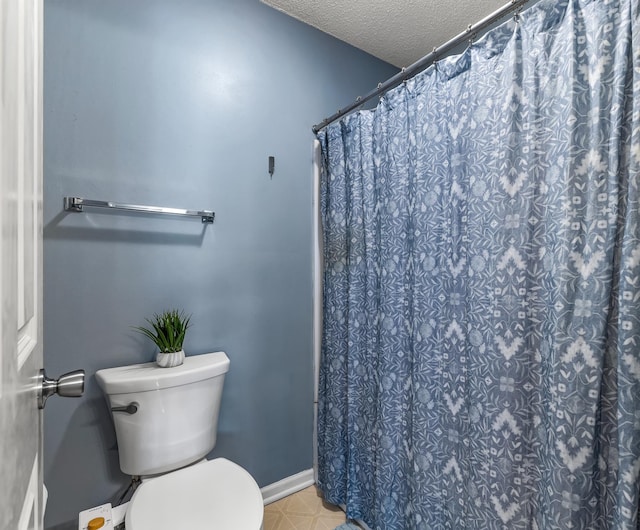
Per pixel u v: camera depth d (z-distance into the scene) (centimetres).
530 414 90
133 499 102
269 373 166
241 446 158
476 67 101
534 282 90
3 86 35
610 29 76
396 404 132
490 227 97
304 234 177
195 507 99
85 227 121
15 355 40
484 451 97
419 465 119
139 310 132
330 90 186
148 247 134
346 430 159
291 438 173
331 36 187
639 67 71
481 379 99
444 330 114
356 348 153
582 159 80
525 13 91
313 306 181
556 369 82
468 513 101
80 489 119
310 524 150
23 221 47
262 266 163
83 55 121
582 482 77
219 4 150
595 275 77
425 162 121
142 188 132
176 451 121
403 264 131
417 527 119
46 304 114
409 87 129
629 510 70
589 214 78
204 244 147
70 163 118
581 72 80
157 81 135
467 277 104
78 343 120
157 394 117
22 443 43
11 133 39
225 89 152
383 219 139
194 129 144
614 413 75
